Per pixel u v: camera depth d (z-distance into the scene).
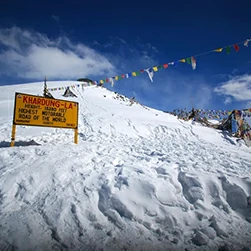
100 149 6.06
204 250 2.64
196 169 4.51
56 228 2.78
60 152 5.18
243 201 3.59
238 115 12.83
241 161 6.17
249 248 2.71
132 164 4.63
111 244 2.62
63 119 6.78
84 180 3.89
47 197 3.42
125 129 11.70
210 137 11.73
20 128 9.81
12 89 31.22
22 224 2.80
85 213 3.11
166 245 2.69
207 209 3.39
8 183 3.66
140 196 3.38
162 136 11.37
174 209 3.29
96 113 15.89
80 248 2.52
